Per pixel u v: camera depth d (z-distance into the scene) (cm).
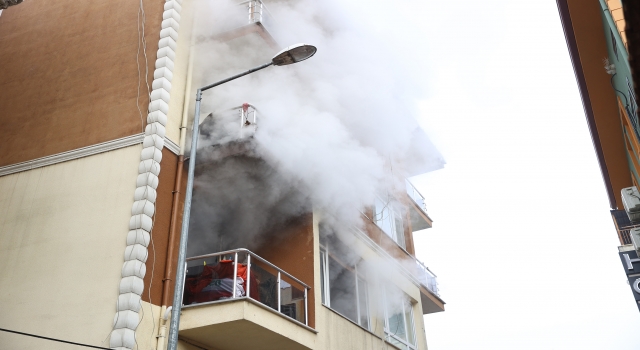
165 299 954
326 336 1174
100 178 1057
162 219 1013
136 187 1011
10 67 1334
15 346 941
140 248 945
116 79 1180
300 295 1177
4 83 1309
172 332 741
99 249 975
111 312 906
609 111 1318
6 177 1146
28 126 1208
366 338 1343
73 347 902
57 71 1266
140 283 923
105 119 1134
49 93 1238
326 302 1261
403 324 1570
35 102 1241
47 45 1327
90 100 1178
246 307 957
